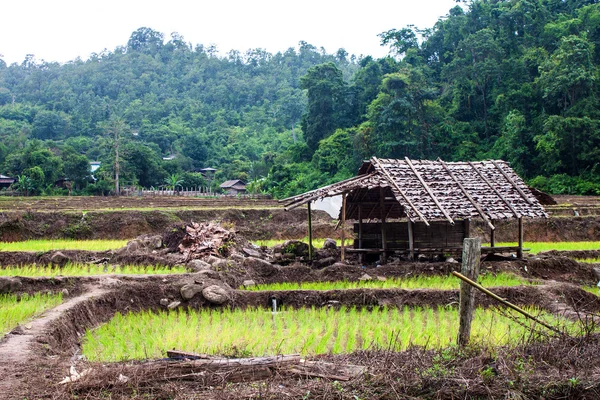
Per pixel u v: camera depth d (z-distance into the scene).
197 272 18.33
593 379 8.62
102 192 72.38
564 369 9.06
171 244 22.81
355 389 8.27
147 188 81.81
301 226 38.06
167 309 15.95
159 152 100.56
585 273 21.47
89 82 142.88
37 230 35.75
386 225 22.06
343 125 80.56
